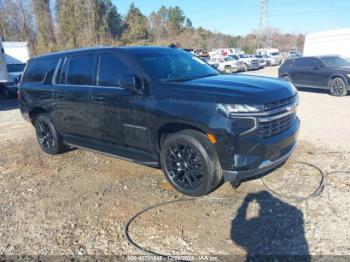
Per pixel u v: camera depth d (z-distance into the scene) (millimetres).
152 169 4770
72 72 4938
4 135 7527
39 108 5652
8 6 53719
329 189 3801
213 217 3357
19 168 5223
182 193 3898
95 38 53625
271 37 81250
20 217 3621
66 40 51219
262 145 3352
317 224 3121
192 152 3654
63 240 3129
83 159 5453
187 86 3633
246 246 2869
